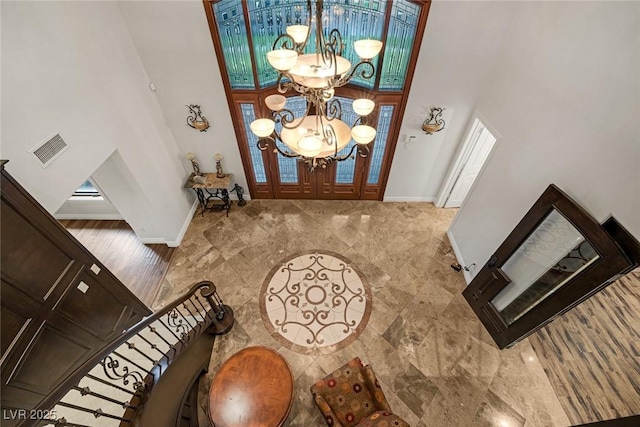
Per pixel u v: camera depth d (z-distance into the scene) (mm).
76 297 2576
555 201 2551
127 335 2002
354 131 2107
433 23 3330
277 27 3529
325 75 1721
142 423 1938
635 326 3760
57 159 2576
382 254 4629
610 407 3045
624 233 2041
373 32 3543
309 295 4074
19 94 2234
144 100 3834
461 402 3086
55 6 2531
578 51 2406
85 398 2566
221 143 4660
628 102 2010
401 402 3086
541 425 2938
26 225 2143
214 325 3512
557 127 2629
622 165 2051
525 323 3021
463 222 4410
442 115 4188
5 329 2012
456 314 3863
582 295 2402
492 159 3650
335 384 2723
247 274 4332
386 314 3863
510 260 3256
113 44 3230
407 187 5340
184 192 5012
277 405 2520
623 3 2039
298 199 5602
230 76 3908
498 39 3428
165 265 4449
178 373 2611
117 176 3734
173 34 3447
